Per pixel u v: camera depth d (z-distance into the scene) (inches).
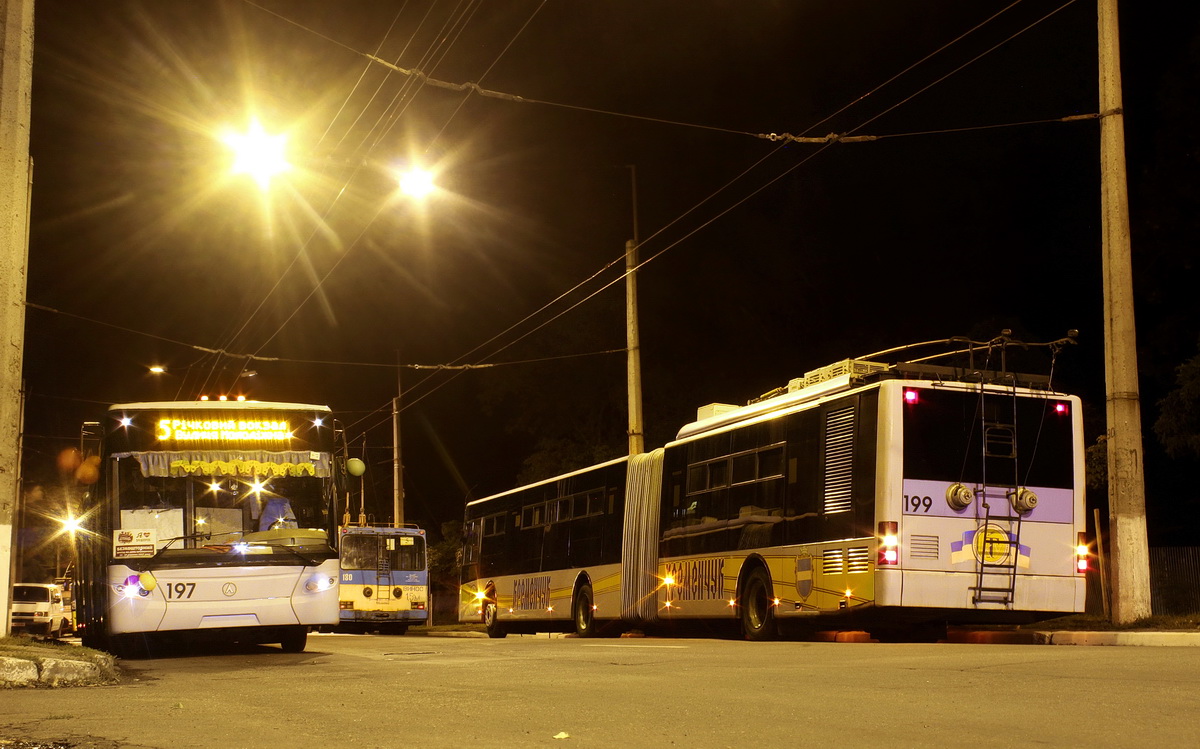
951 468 585.0
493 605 1150.3
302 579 599.8
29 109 471.5
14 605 1381.6
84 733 276.1
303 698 353.7
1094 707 283.7
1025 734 246.7
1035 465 601.9
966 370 609.6
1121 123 642.8
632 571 861.2
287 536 605.3
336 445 639.1
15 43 465.7
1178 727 251.3
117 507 587.2
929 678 360.5
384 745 251.4
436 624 1904.5
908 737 246.8
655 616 821.9
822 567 614.2
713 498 747.4
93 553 608.4
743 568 696.4
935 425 587.2
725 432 741.9
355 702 339.6
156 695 368.8
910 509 574.6
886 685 345.1
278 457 616.4
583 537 961.5
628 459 898.1
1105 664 391.9
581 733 264.5
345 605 1315.2
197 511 598.5
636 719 286.2
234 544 594.9
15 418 460.1
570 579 976.3
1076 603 598.5
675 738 253.6
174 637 647.8
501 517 1157.1
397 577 1343.5
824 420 629.9
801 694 330.0
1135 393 627.2
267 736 268.4
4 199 457.7
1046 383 622.2
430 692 364.5
